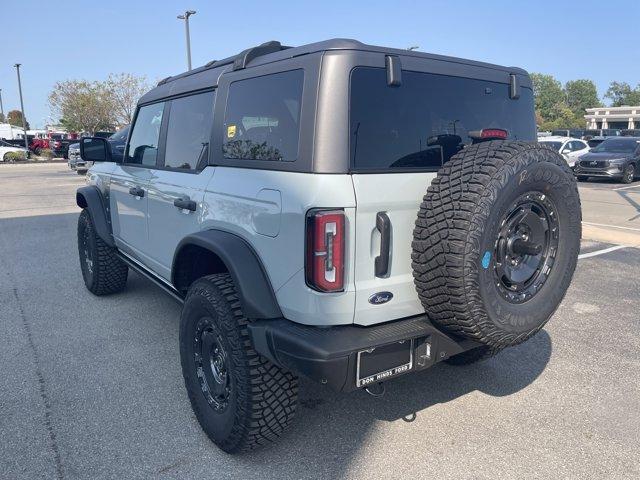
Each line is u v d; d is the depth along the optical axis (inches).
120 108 1562.5
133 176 168.7
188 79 146.9
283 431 112.1
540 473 110.6
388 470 111.3
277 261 99.6
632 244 332.5
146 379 150.3
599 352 170.1
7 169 1095.0
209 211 120.1
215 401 118.3
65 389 144.4
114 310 206.7
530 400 139.8
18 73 1579.7
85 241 223.1
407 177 99.6
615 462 114.2
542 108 4345.5
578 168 745.0
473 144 108.0
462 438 122.6
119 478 108.6
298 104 98.3
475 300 91.7
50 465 112.3
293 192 95.0
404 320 103.6
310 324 96.0
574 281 250.5
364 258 95.7
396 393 142.6
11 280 249.6
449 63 113.3
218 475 109.5
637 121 3235.7
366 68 97.7
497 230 92.4
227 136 119.3
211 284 113.4
